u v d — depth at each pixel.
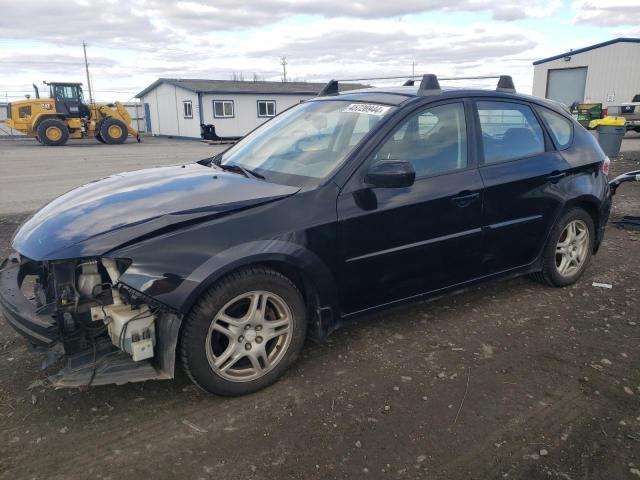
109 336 2.95
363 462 2.56
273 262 3.05
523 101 4.38
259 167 3.73
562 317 4.15
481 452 2.63
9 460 2.57
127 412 2.95
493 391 3.15
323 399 3.07
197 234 2.85
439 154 3.74
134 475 2.48
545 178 4.28
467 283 4.01
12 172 13.95
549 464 2.55
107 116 28.86
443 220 3.68
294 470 2.51
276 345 3.21
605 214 4.89
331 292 3.30
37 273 3.30
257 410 2.97
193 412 2.95
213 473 2.49
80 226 2.89
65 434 2.76
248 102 34.31
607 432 2.78
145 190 3.32
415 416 2.91
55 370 3.35
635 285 4.84
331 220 3.20
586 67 34.12
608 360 3.50
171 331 2.83
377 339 3.79
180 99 35.25
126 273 2.70
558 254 4.67
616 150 15.23
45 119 27.28
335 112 3.96
